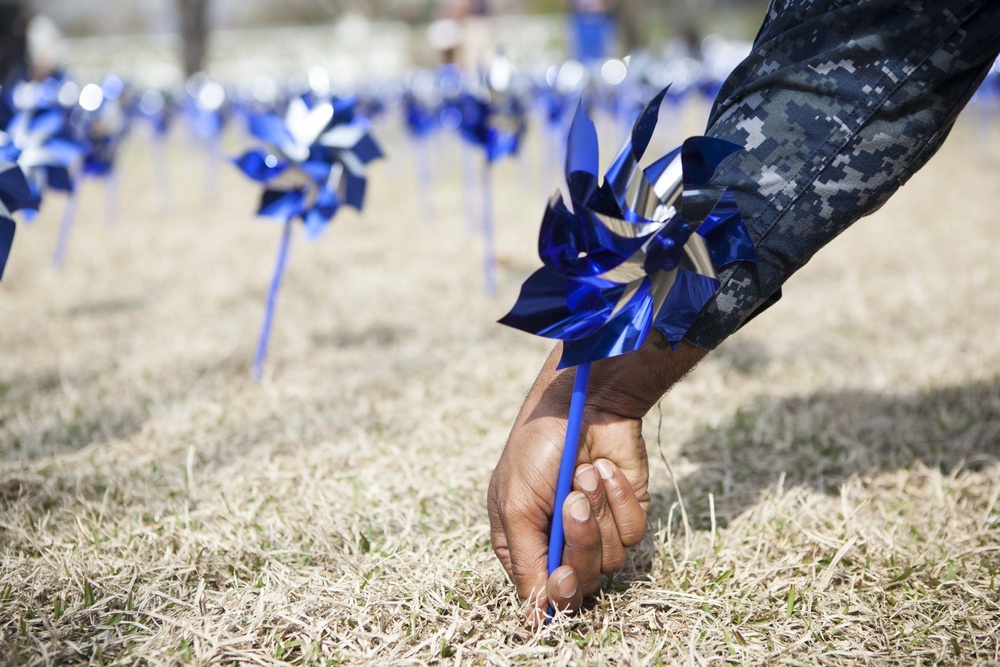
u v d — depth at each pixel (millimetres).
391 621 806
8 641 774
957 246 2152
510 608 811
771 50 726
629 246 702
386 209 3180
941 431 1092
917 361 1313
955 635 789
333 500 978
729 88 743
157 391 1259
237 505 966
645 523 776
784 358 1375
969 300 1643
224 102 3871
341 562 872
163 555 889
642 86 4062
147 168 4719
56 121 1388
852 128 712
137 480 1016
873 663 763
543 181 3285
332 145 1229
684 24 10383
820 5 715
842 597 828
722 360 1356
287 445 1099
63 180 1411
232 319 1685
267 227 2830
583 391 736
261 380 1312
